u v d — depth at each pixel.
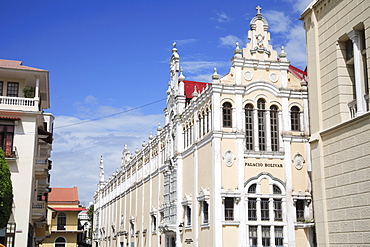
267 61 36.41
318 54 20.17
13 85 38.41
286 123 35.88
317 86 19.95
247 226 33.38
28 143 35.97
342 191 17.83
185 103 43.84
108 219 77.88
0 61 40.00
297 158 35.66
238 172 33.97
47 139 43.78
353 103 18.09
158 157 49.41
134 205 59.28
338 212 18.02
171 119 45.62
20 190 35.09
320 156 19.27
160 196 47.56
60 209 85.44
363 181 16.61
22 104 36.53
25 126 36.22
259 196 34.16
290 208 34.53
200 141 36.81
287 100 36.28
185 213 39.62
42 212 39.41
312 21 20.58
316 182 19.50
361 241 16.56
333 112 18.89
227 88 34.94
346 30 18.33
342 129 18.02
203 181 35.97
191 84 45.59
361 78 17.67
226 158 34.03
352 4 18.02
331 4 19.38
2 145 35.50
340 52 18.94
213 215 33.12
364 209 16.47
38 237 53.78
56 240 85.00
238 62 35.75
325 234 18.61
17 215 34.69
